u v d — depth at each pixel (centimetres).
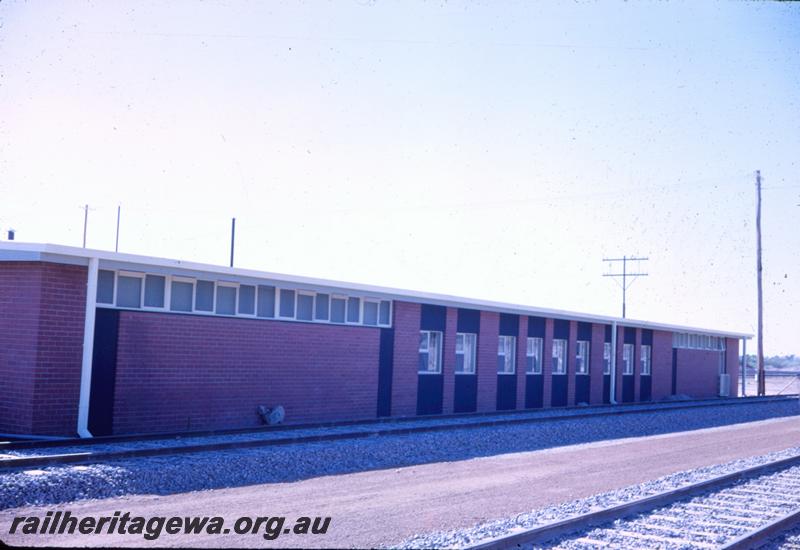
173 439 1583
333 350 2231
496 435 1867
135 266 1722
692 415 2853
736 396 5122
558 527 898
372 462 1445
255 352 2003
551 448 1789
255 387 2000
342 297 2298
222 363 1919
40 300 1578
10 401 1596
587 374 3466
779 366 14600
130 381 1719
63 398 1609
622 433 2205
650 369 4062
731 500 1170
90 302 1608
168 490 1117
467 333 2769
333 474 1310
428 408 2567
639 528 955
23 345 1590
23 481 1038
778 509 1105
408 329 2498
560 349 3316
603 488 1242
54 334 1598
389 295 2394
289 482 1217
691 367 4528
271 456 1354
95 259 1617
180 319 1828
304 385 2136
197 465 1230
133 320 1731
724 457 1727
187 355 1839
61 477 1073
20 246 1566
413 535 876
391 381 2430
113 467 1170
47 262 1588
